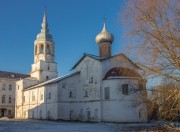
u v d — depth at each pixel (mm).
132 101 49594
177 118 27359
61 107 59781
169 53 24047
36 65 85500
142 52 25328
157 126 36719
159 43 24359
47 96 64688
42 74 84250
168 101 25625
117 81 51781
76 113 60688
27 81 82125
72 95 61500
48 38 86500
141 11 25344
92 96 56625
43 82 77562
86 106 57969
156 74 25219
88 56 58875
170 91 24891
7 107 94938
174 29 24000
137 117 49062
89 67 58625
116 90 51688
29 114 75188
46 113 64625
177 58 23656
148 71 25266
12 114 95625
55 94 60688
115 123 49438
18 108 83312
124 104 50500
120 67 30328
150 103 26984
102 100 53844
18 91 84312
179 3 24203
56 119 59344
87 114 57500
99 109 53969
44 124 47000
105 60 55656
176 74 24484
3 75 97375
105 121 52562
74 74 61656
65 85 60969
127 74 28875
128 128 37156
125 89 51062
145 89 27656
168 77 24609
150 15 24781
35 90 72250
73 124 47281
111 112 51781
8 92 96062
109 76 53500
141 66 25516
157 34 24266
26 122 53688
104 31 64375
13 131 32562
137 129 35125
